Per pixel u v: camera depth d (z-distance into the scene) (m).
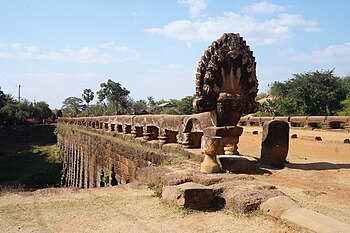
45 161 42.03
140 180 9.09
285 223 5.04
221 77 9.70
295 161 10.76
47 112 73.06
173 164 9.63
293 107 38.41
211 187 6.54
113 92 61.56
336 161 10.84
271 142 9.71
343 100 39.75
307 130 23.84
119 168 15.52
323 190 7.03
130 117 16.22
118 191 7.85
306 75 42.97
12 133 56.53
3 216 6.00
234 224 5.35
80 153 28.47
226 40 9.69
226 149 9.31
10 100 66.62
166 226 5.45
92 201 6.96
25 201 6.99
